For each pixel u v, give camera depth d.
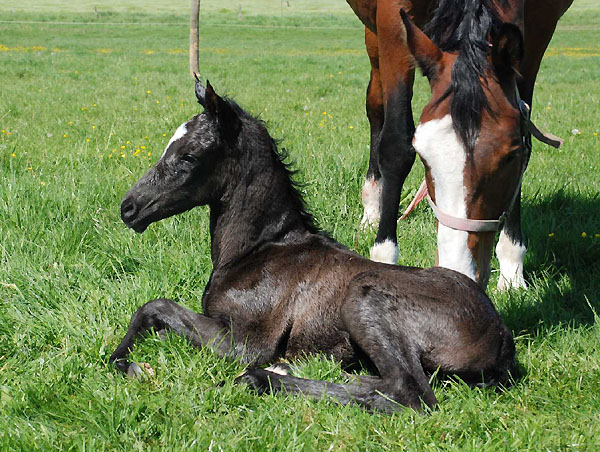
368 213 5.95
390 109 4.35
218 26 41.22
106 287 4.31
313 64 20.92
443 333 3.20
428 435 2.84
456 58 3.30
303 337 3.53
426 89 14.77
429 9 4.29
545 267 4.98
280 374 3.26
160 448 2.77
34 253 4.73
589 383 3.26
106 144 8.22
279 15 52.47
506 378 3.28
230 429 2.89
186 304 4.10
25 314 3.95
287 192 3.77
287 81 15.84
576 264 4.89
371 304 3.23
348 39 34.66
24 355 3.58
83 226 5.18
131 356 3.48
